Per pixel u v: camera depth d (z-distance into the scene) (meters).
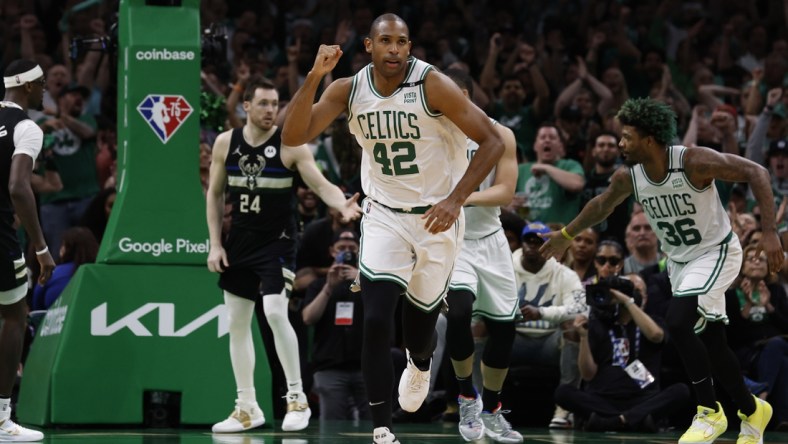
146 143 10.23
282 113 14.14
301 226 13.18
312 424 10.74
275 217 9.72
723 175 8.07
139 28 10.31
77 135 14.81
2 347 8.37
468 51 18.73
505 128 9.02
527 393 11.84
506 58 18.64
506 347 9.06
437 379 12.44
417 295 7.05
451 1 20.09
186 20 10.42
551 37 18.80
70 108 14.96
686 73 18.98
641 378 11.06
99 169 14.92
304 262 12.74
